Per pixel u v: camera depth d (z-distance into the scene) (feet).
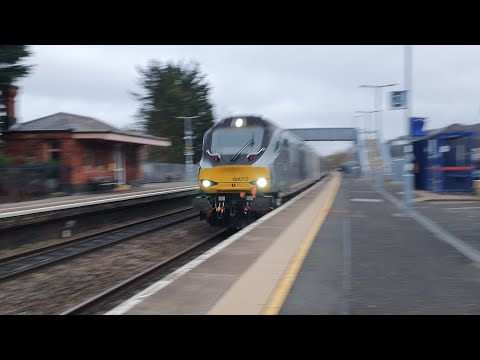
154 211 73.82
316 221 43.57
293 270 23.94
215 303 18.25
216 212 46.96
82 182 90.48
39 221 44.83
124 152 111.65
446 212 53.78
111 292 26.99
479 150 92.12
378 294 19.85
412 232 37.76
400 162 146.61
